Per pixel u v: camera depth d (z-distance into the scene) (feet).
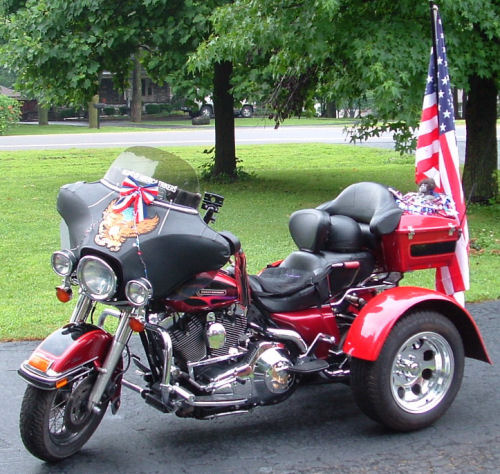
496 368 19.69
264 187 53.52
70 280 14.52
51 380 13.38
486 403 17.42
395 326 15.48
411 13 36.73
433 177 19.65
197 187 14.70
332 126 125.08
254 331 15.65
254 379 15.25
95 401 14.19
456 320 16.67
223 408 14.90
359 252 16.96
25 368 13.70
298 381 15.90
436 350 16.22
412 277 28.99
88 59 49.19
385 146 87.45
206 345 14.83
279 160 73.72
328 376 16.49
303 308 16.30
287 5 37.86
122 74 55.67
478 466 14.29
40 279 28.86
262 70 46.32
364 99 41.32
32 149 84.17
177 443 15.43
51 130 128.88
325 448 15.15
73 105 56.65
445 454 14.82
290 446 15.25
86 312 14.76
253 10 38.81
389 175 60.44
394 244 16.65
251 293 15.58
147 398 14.67
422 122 20.22
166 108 173.88
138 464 14.47
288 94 47.65
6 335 21.97
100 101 187.52
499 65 38.37
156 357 14.84
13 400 17.52
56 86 51.34
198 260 14.01
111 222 13.83
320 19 36.17
